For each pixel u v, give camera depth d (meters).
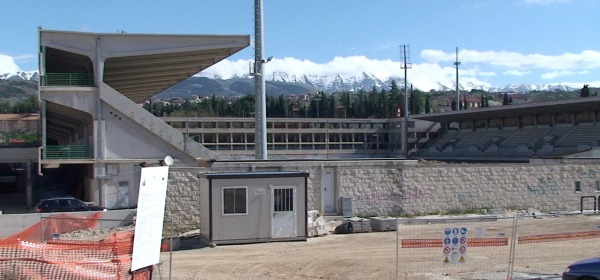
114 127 38.34
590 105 63.81
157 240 11.47
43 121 37.25
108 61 42.81
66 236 23.72
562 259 19.86
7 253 12.81
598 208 34.94
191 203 29.05
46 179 62.31
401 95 165.50
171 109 190.75
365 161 32.59
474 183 33.34
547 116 75.31
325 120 108.12
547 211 34.22
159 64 46.88
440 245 16.58
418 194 32.53
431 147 96.75
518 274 17.27
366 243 24.14
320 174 31.42
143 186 11.04
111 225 26.25
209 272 18.72
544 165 34.50
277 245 23.81
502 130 84.38
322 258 21.00
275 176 24.44
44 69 37.75
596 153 54.75
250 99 173.00
